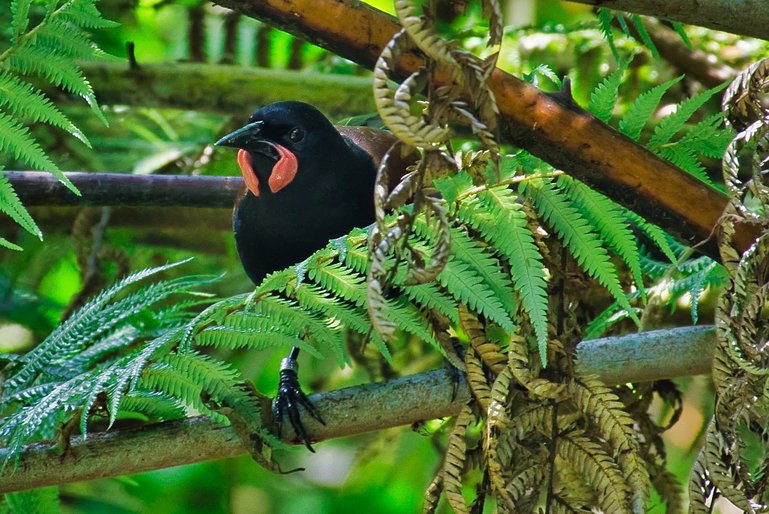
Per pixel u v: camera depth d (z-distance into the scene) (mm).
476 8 10820
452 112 4727
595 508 6367
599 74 10258
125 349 7566
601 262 5578
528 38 10320
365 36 5223
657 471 7434
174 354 5914
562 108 5363
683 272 7449
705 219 5441
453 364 6180
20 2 5730
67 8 5750
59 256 10805
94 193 8695
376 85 4453
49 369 6809
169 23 11852
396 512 11039
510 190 5543
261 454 6102
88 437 6125
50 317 10508
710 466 5457
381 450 9906
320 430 6383
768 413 5645
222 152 10734
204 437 6164
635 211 5508
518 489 5898
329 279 5746
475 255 5602
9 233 10555
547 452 5957
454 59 4500
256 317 5840
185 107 10523
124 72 10406
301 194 8062
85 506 10750
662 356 6340
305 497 11656
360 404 6406
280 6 5215
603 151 5383
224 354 10398
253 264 8617
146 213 10430
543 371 5926
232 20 11281
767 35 5676
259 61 11492
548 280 5953
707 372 6383
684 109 5641
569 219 5621
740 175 9242
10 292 10453
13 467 6000
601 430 6020
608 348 6355
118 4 11359
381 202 4633
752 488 5531
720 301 5379
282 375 7758
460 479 5777
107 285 9758
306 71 11023
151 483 11117
